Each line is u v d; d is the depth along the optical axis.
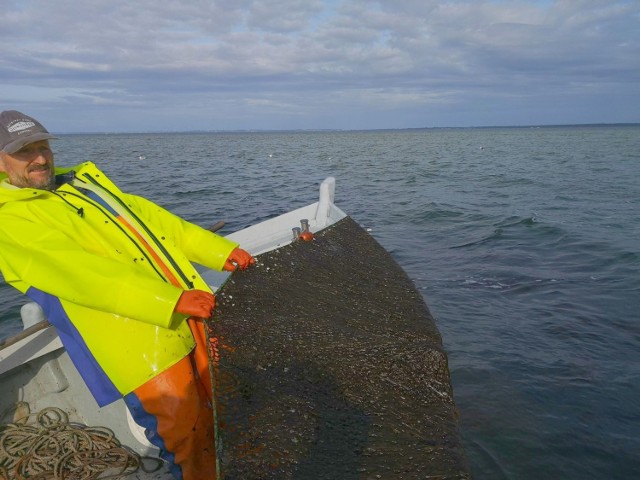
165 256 2.89
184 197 17.39
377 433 2.93
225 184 21.36
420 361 3.75
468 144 70.88
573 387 4.92
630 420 4.43
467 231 12.14
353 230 6.01
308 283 4.41
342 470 2.58
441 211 14.79
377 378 3.43
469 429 4.29
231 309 3.55
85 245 2.68
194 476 2.71
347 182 22.86
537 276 8.39
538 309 6.89
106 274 2.43
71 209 2.69
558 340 5.93
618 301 7.14
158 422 2.65
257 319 3.57
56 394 3.63
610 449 4.07
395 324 4.34
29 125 2.70
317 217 6.60
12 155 2.69
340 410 3.02
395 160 38.16
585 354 5.58
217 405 2.66
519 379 5.07
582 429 4.30
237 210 14.84
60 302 2.57
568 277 8.31
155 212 3.31
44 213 2.61
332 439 2.77
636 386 4.93
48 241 2.49
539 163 33.50
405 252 10.23
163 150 57.06
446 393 3.56
